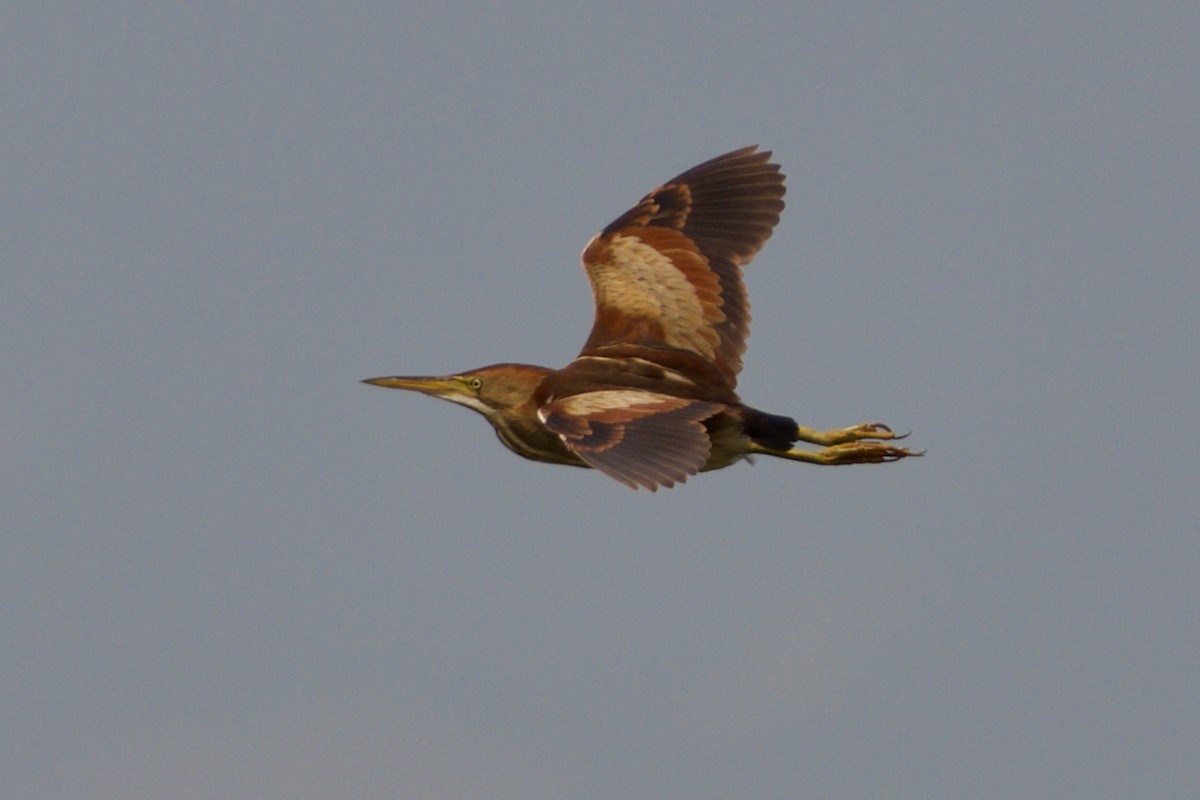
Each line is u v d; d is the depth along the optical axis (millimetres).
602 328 15266
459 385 15039
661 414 13289
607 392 13703
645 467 12781
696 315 15328
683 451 12906
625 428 13164
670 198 15789
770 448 14797
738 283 15547
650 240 15609
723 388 15008
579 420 13305
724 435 14609
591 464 12922
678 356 15055
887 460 15070
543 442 14922
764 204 15836
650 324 15242
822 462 15047
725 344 15328
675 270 15461
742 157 15969
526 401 14883
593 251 15586
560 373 14922
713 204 15805
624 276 15453
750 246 15703
